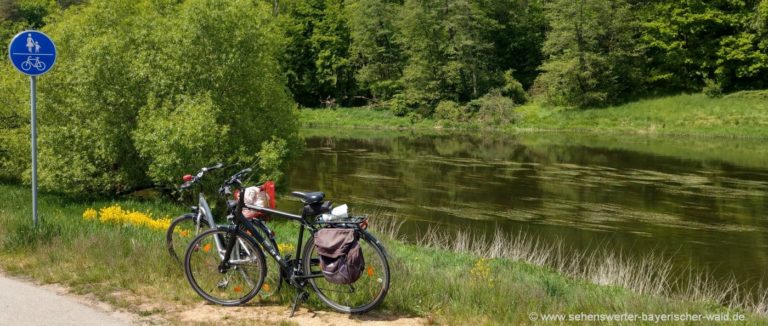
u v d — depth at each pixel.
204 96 14.78
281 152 14.88
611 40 53.62
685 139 41.28
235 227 5.65
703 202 19.88
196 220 6.25
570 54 53.38
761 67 49.97
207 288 5.77
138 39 15.45
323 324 5.17
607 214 18.08
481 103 53.41
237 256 5.73
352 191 21.66
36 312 5.36
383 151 34.59
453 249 13.22
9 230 8.10
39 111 14.33
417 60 58.22
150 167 13.72
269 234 5.67
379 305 5.55
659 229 16.17
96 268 6.51
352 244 5.18
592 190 22.14
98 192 15.17
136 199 15.34
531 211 18.47
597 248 14.25
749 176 25.44
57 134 13.89
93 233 7.87
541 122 50.72
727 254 13.74
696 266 12.77
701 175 25.70
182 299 5.72
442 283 6.19
